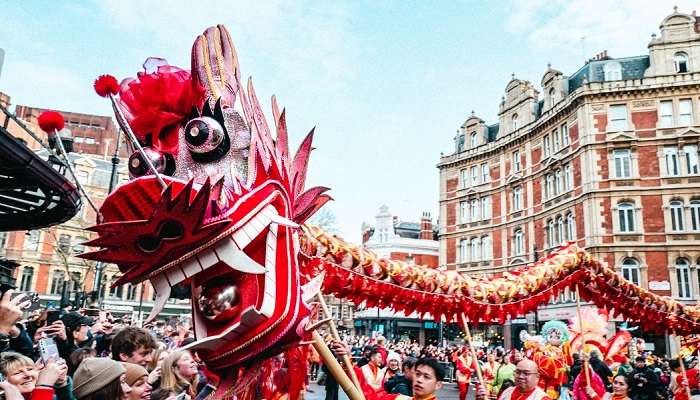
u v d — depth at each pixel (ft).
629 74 84.79
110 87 6.24
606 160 79.41
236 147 6.79
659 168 77.15
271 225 6.82
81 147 166.20
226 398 6.29
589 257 15.11
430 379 12.37
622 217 77.66
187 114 6.79
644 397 26.73
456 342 100.32
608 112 80.59
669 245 74.33
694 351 30.42
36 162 15.03
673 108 78.23
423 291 10.59
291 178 7.87
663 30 82.99
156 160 6.48
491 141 110.32
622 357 29.14
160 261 5.94
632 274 75.72
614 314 16.84
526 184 96.63
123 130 6.22
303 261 8.92
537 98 101.40
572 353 28.40
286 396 7.90
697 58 80.33
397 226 154.30
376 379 19.77
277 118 8.27
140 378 9.24
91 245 5.72
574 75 92.17
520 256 95.66
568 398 25.57
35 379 8.58
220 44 7.44
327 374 16.67
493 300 11.82
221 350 6.29
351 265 9.59
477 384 13.00
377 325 118.01
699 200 75.20
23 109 119.85
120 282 5.99
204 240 5.93
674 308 18.10
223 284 6.38
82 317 14.43
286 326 6.31
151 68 6.97
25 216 18.93
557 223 87.45
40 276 110.42
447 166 115.44
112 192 5.92
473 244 107.34
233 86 7.32
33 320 13.89
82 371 8.45
